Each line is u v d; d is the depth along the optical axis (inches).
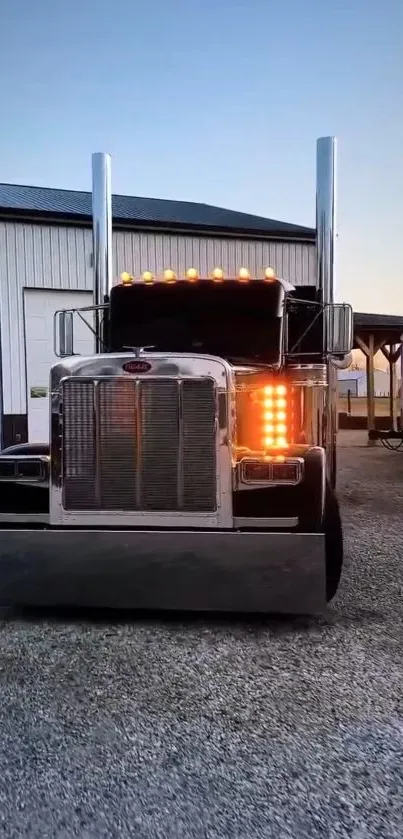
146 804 92.8
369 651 143.9
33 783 97.7
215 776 99.4
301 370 204.5
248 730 112.6
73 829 87.6
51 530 155.7
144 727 114.0
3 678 133.0
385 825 88.4
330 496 158.6
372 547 229.9
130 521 155.1
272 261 542.9
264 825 88.4
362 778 98.6
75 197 574.9
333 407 260.4
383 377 1501.0
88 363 154.9
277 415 168.9
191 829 87.6
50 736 111.1
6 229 459.5
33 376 471.8
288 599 148.7
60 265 474.0
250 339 200.7
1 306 461.4
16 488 161.3
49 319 474.0
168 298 208.5
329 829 87.5
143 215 536.1
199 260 518.6
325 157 250.2
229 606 150.3
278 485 151.1
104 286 273.7
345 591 182.4
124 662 140.4
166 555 151.4
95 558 153.6
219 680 131.6
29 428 472.4
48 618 165.9
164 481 153.4
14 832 87.1
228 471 151.7
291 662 139.3
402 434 571.5
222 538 149.8
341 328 213.6
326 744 108.0
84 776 99.5
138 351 154.5
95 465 155.3
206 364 150.8
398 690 126.2
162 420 152.4
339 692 125.6
